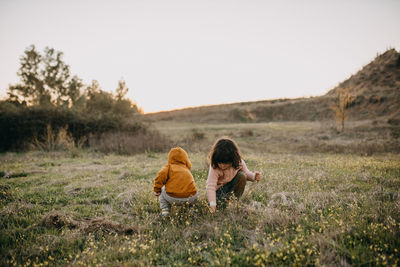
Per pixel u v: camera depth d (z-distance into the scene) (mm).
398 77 29984
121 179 5777
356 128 17266
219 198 3689
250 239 2740
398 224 2701
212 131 21500
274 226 3021
